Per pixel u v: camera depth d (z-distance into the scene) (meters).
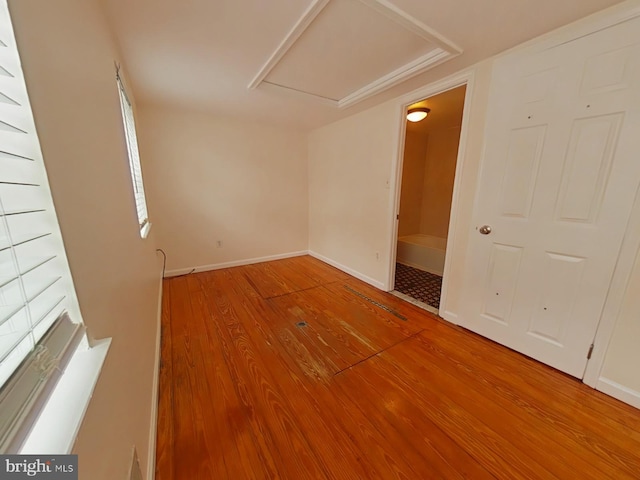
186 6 1.28
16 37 0.42
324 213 3.94
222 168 3.51
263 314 2.41
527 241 1.71
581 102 1.41
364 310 2.50
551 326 1.66
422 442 1.21
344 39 1.59
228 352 1.85
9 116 0.42
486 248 1.93
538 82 1.55
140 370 1.12
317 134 3.88
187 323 2.24
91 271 0.65
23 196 0.44
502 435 1.24
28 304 0.43
